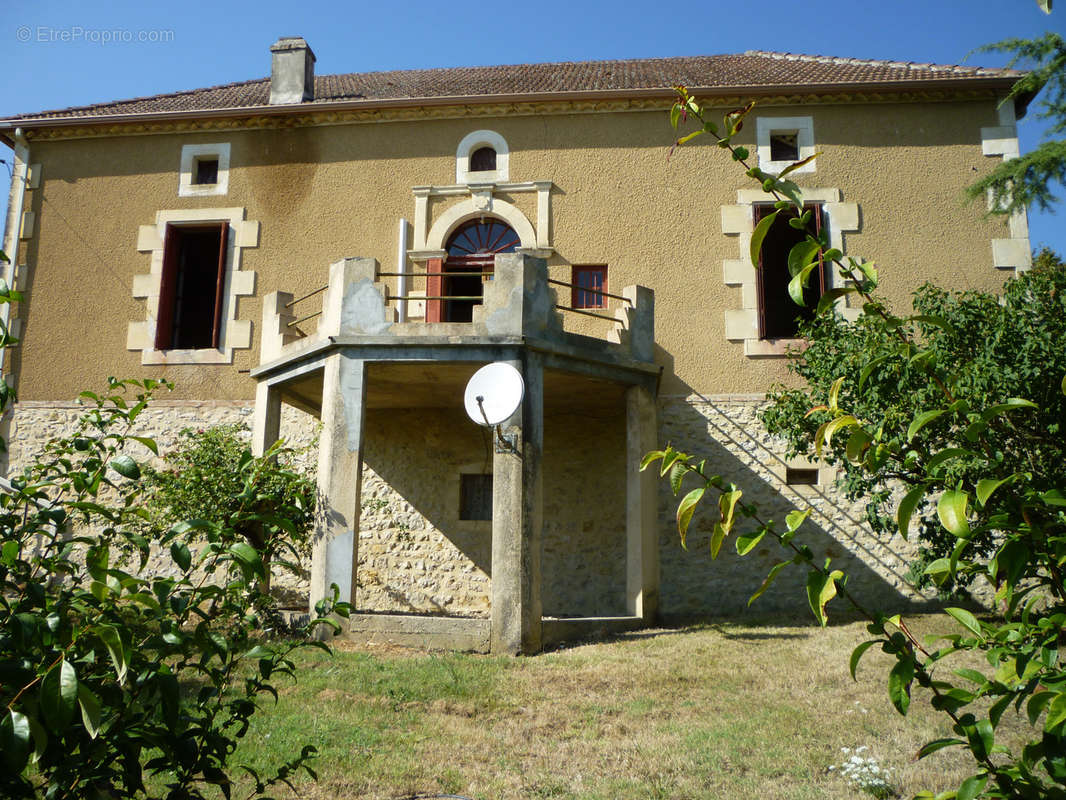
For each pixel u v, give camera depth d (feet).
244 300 39.65
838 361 27.27
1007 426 18.20
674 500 36.04
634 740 17.76
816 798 14.35
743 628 30.12
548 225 38.70
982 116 38.32
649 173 38.99
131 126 41.39
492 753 16.97
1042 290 25.73
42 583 6.79
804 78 40.24
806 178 38.29
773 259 45.62
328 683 21.75
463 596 36.83
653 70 45.78
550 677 23.07
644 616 31.14
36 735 5.27
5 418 39.14
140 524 26.99
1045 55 28.43
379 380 32.42
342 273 30.19
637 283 38.04
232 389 38.86
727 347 37.24
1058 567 4.77
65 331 40.06
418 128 40.32
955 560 4.71
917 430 4.69
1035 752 4.59
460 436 38.40
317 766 15.72
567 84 42.29
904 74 39.83
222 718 17.83
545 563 36.94
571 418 38.29
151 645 6.78
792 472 35.91
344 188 40.16
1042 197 30.78
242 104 42.57
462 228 39.83
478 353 28.78
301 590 35.68
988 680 4.95
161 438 38.47
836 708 19.72
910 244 37.42
